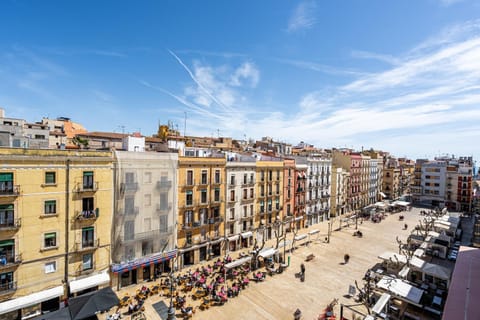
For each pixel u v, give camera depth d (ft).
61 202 83.56
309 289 99.81
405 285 87.56
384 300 78.13
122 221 96.07
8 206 74.74
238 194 139.33
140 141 122.21
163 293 93.91
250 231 146.10
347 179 245.65
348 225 198.80
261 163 152.15
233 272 110.73
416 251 124.47
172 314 68.13
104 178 92.12
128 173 97.76
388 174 329.11
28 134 139.44
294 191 178.60
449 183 290.35
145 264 100.99
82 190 86.79
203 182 122.62
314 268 119.65
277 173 163.22
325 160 212.02
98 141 167.22
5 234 74.08
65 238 84.38
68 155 84.43
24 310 78.13
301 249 144.87
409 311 85.76
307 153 239.91
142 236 100.99
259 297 93.30
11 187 75.05
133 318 78.23
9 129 120.57
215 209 128.67
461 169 284.82
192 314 81.87
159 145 139.95
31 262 78.38
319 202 207.31
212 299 90.12
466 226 213.05
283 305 88.58
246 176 143.54
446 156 429.79
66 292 84.74
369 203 294.05
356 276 111.75
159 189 106.22
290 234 172.35
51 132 158.71
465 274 79.87
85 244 88.79
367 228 194.59
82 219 86.69
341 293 97.25
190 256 119.75
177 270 113.09
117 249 95.30
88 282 85.92
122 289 96.78
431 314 83.82
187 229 116.57
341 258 132.98
